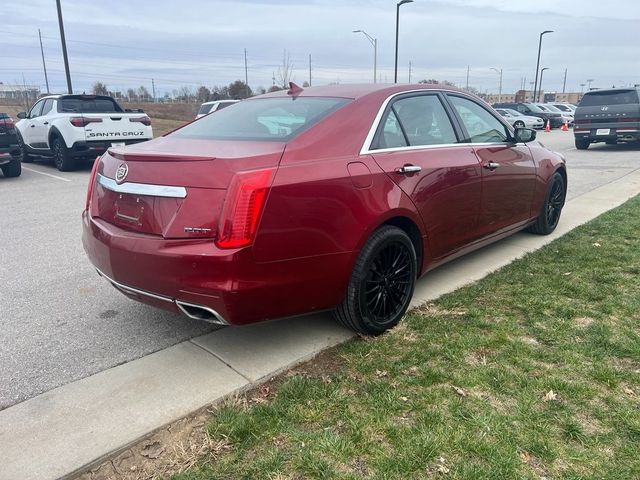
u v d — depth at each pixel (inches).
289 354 125.7
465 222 163.0
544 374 112.9
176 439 96.5
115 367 121.4
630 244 207.6
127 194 118.0
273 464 87.8
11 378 117.0
